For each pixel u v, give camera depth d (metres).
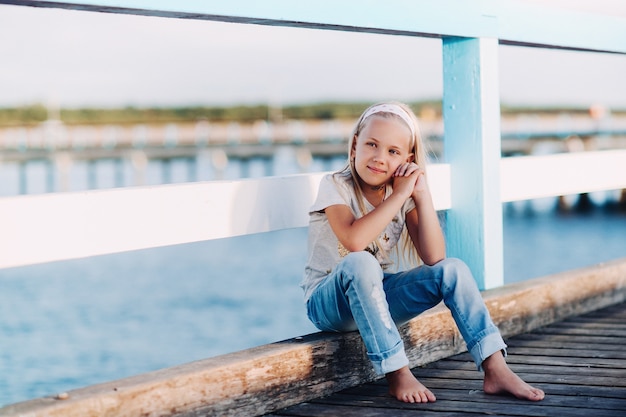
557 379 2.61
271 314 9.52
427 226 2.57
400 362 2.39
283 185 2.75
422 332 2.87
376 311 2.38
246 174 40.34
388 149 2.52
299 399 2.48
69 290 11.78
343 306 2.49
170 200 2.43
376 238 2.60
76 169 44.72
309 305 2.63
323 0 2.70
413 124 2.57
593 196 21.42
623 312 3.70
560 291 3.52
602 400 2.38
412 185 2.51
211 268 13.86
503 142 38.22
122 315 9.69
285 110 75.12
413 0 2.99
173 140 49.69
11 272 13.79
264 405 2.38
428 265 2.57
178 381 2.18
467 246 3.36
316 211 2.58
